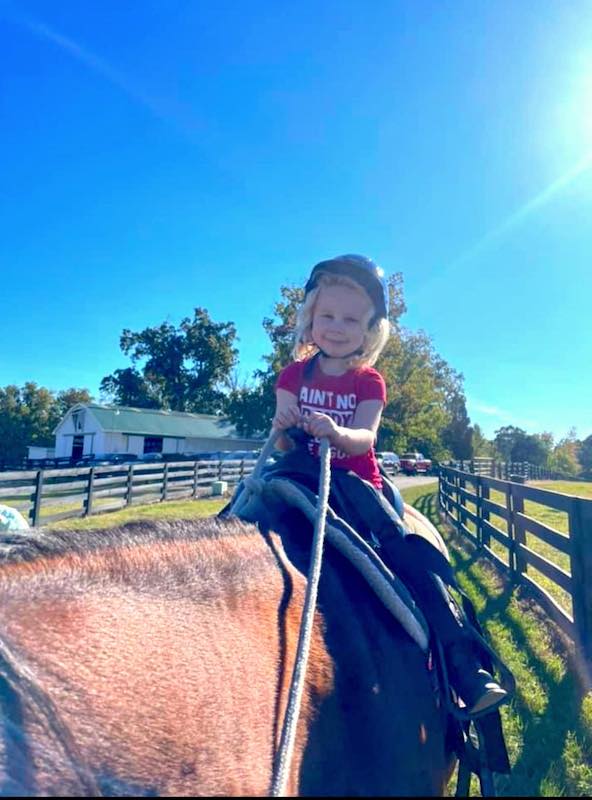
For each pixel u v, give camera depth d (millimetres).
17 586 1233
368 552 1934
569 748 3816
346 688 1584
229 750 1207
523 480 23484
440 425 44219
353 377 2312
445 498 16891
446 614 2014
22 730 976
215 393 74625
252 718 1292
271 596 1616
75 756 1008
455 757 2240
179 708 1187
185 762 1128
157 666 1225
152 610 1345
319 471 2131
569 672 4965
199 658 1301
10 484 25641
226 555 1653
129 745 1083
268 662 1428
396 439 39344
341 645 1662
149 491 17875
